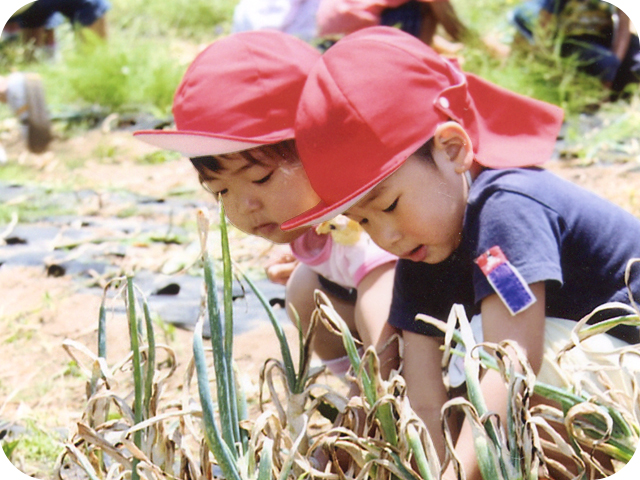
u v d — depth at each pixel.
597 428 1.13
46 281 2.11
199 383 1.03
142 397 1.15
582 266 1.33
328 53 1.32
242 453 1.10
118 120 3.40
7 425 1.55
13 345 1.82
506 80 3.10
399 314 1.43
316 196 1.48
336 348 1.70
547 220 1.28
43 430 1.49
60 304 1.98
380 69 1.27
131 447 1.06
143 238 2.31
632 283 1.34
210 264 1.07
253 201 1.48
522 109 1.39
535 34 3.25
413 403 1.39
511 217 1.26
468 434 1.24
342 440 1.15
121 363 1.22
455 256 1.35
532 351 1.23
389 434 1.11
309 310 1.71
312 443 1.27
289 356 1.25
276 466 1.14
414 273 1.41
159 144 1.44
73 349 1.80
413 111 1.26
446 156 1.28
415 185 1.26
